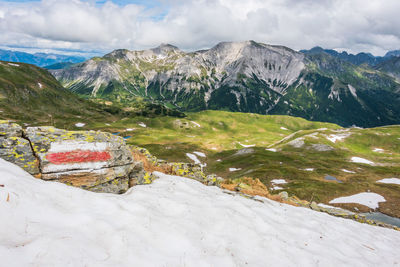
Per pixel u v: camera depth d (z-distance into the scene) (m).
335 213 25.22
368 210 59.78
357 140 161.12
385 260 12.08
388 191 69.12
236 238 9.72
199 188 16.20
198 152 128.12
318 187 71.12
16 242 5.59
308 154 134.00
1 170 8.08
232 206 13.06
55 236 6.30
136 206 9.87
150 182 15.31
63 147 11.79
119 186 13.43
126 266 6.36
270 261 8.82
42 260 5.40
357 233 15.93
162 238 8.22
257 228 11.18
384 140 158.88
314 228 13.92
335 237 13.41
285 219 14.02
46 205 7.51
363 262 11.01
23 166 10.45
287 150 145.38
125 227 8.11
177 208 11.02
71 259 5.78
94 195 9.65
